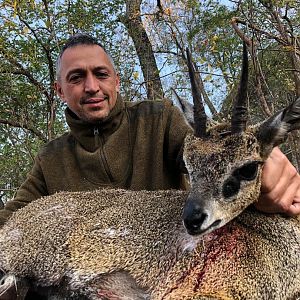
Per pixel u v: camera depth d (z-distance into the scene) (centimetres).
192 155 94
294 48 205
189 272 94
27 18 267
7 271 104
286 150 234
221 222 91
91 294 98
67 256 100
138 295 97
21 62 281
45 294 103
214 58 265
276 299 94
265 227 98
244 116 94
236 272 93
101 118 125
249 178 93
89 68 125
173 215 101
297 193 100
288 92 257
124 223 101
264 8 254
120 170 126
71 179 127
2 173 284
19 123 280
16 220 109
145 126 128
